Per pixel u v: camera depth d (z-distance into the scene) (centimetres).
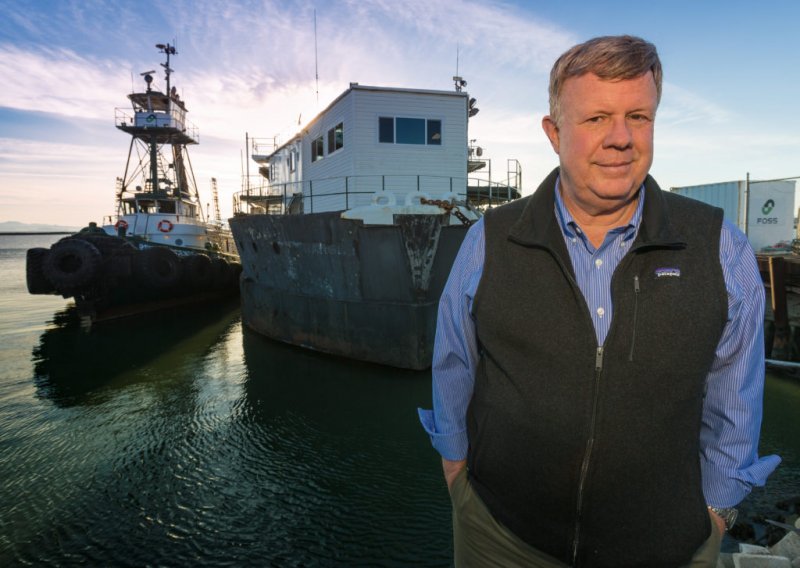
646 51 116
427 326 977
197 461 650
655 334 121
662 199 128
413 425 754
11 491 579
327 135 1443
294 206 1778
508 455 140
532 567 150
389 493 558
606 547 136
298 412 822
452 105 1318
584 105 118
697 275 121
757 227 1576
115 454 677
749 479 135
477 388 154
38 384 1020
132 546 471
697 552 142
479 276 142
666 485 129
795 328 960
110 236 1808
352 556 448
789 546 351
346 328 1090
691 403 126
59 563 448
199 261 2077
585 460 128
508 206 147
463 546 167
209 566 440
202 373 1081
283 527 496
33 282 1739
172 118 2395
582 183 122
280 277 1293
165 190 2450
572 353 125
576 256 129
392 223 971
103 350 1333
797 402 782
